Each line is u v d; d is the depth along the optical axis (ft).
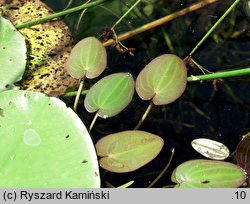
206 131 3.62
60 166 3.36
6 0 3.79
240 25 3.85
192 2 3.89
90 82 3.69
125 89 3.58
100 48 3.65
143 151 3.46
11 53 3.61
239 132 3.62
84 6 3.76
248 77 3.73
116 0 3.88
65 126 3.43
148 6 3.89
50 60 3.68
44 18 3.71
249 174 3.44
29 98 3.46
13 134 3.41
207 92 3.71
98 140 3.55
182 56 3.80
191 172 3.43
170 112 3.66
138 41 3.82
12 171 3.35
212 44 3.82
